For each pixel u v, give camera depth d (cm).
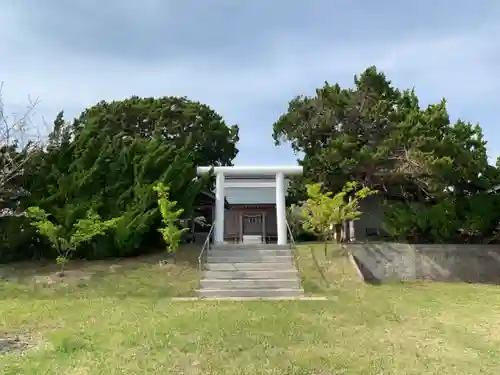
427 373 631
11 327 937
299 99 2592
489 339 825
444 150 1894
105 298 1324
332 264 1691
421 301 1266
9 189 1680
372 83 2350
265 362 682
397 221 2067
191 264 1666
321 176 2230
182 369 652
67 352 738
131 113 3650
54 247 1664
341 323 961
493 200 2052
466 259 1914
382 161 2012
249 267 1641
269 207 3192
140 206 1730
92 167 1794
